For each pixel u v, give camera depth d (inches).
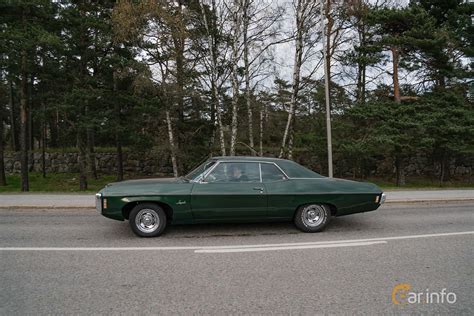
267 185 233.0
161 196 220.4
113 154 941.8
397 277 153.3
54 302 125.8
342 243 210.7
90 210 334.0
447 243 213.2
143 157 940.6
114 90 652.7
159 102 596.4
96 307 121.7
